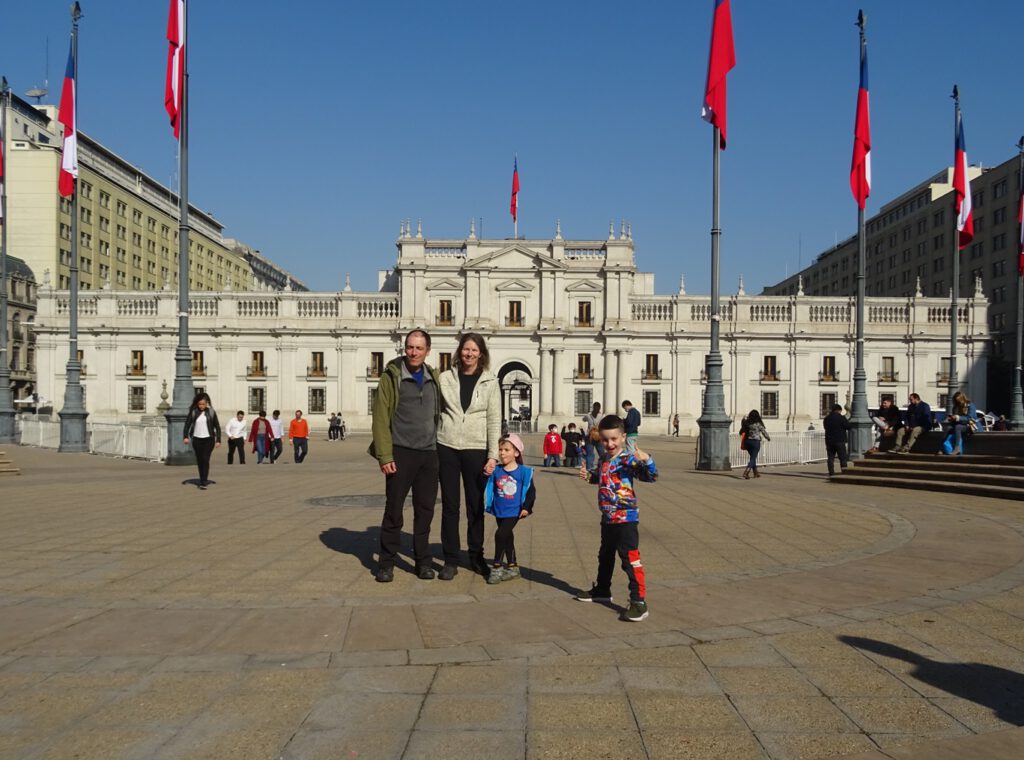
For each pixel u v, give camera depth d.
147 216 91.38
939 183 90.38
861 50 23.38
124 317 65.69
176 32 22.72
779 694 4.92
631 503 6.71
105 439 29.86
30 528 11.14
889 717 4.59
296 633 6.08
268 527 11.31
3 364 36.03
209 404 17.17
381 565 7.97
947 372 65.56
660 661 5.50
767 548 9.94
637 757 4.07
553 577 8.27
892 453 19.94
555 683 5.07
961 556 9.41
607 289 66.75
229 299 66.19
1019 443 18.23
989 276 76.94
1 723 4.41
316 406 66.38
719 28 21.86
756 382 66.12
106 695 4.81
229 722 4.44
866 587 7.75
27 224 75.62
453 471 8.28
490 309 67.19
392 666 5.35
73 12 28.91
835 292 115.31
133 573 8.20
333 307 67.31
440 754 4.08
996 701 4.84
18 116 77.94
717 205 22.72
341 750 4.11
